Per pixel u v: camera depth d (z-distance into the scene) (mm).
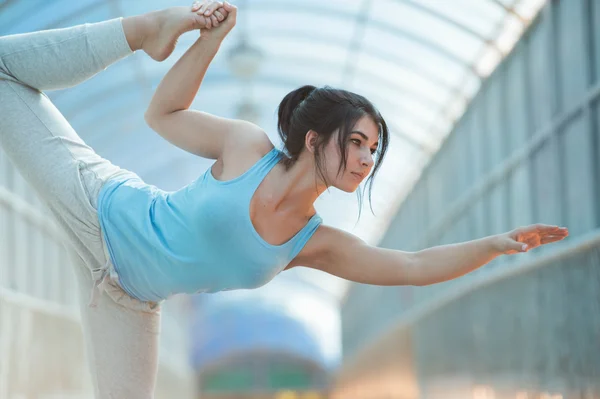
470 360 23500
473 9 19219
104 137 28500
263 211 4141
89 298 4465
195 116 4387
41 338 20375
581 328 14219
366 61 25141
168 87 4367
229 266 4195
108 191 4273
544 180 17359
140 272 4273
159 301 4516
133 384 4496
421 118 27609
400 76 25312
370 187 4176
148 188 4332
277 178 4129
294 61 26203
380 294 41562
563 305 15250
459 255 4418
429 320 29453
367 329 48438
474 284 22422
